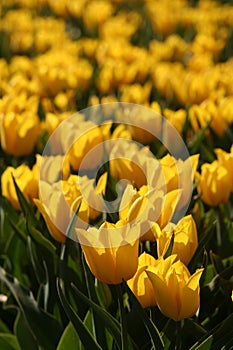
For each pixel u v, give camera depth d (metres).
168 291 2.83
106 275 2.90
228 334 3.22
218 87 6.64
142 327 3.52
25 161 5.01
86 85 6.86
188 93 6.05
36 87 6.54
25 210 3.80
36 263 3.97
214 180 3.86
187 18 11.22
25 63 7.59
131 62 8.04
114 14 12.85
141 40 10.04
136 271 2.92
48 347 3.80
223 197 3.92
